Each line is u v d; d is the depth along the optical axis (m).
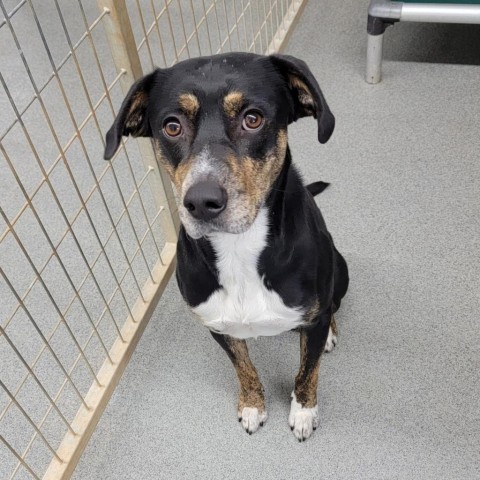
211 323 0.71
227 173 0.56
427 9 1.11
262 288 0.67
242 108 0.58
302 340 0.75
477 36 1.31
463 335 0.87
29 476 0.79
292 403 0.81
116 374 0.86
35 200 1.10
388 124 1.16
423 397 0.82
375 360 0.86
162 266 0.98
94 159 1.16
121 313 0.94
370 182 1.07
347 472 0.77
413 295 0.92
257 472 0.78
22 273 1.00
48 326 0.93
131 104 0.62
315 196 1.02
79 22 1.44
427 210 1.02
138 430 0.83
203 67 0.59
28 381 0.87
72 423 0.81
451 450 0.77
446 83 1.22
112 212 1.07
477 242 0.97
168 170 0.63
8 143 1.20
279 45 1.30
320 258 0.69
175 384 0.87
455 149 1.10
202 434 0.82
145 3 1.41
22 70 1.36
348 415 0.82
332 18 1.40
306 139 1.15
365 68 1.27
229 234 0.63
